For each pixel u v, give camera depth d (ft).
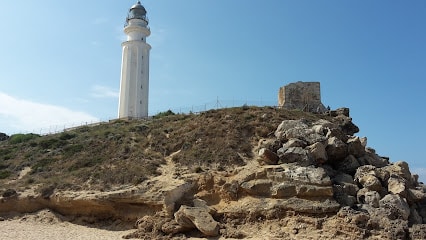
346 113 156.87
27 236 81.56
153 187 94.89
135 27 217.36
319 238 73.15
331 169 97.19
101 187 101.76
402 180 92.22
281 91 162.71
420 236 73.87
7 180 117.91
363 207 83.46
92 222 96.37
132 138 134.62
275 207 82.28
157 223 84.23
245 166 99.40
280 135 107.76
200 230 79.00
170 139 126.62
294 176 86.99
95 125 179.73
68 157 128.67
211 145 113.91
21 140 168.76
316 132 108.37
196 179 96.22
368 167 95.71
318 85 161.38
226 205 88.74
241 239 76.23
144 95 213.05
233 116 129.90
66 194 100.37
